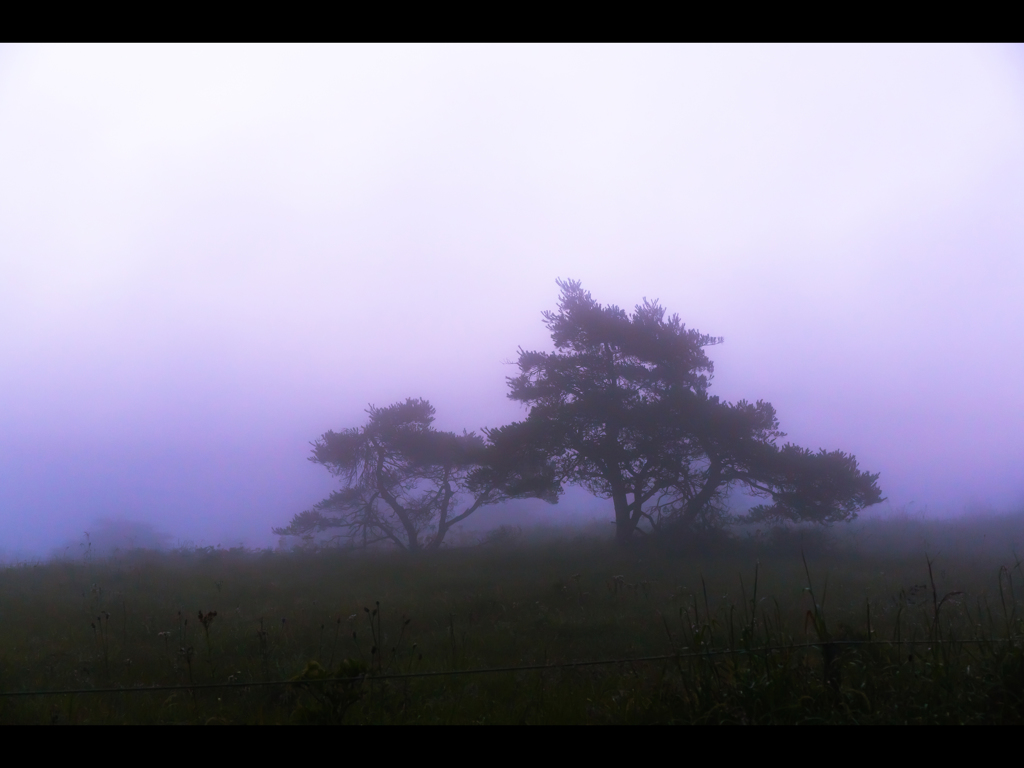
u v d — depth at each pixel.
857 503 20.72
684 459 22.88
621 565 17.86
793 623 9.59
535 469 23.92
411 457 28.36
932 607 10.24
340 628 10.52
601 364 24.00
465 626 10.60
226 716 6.48
